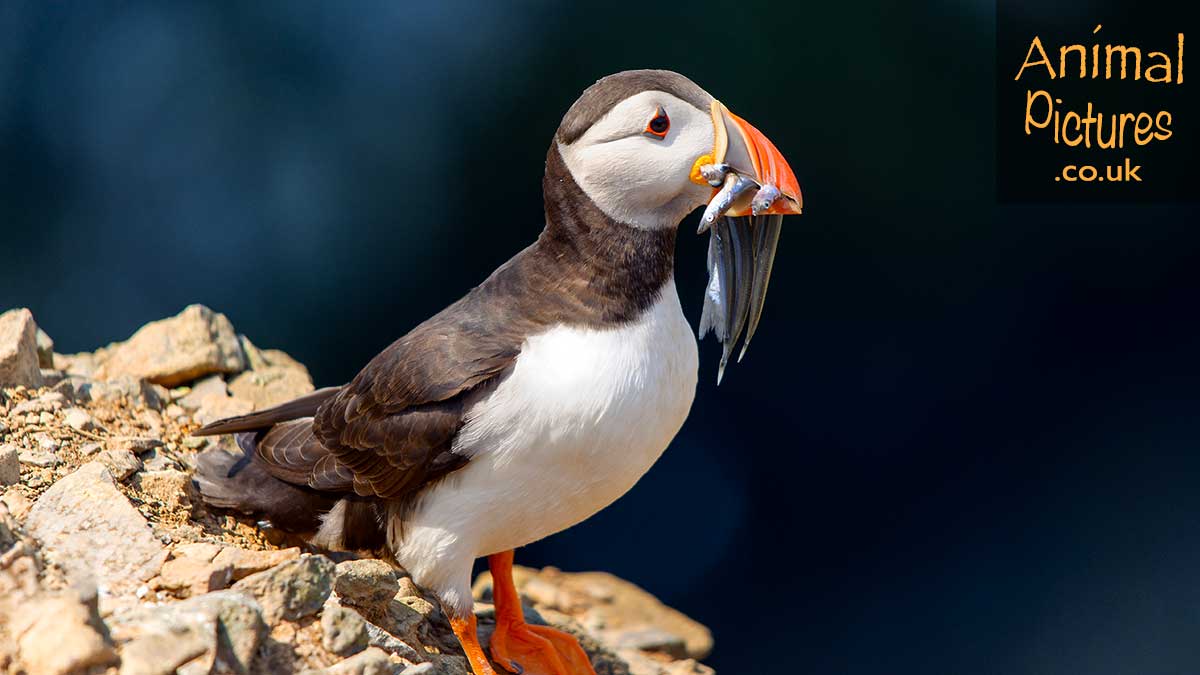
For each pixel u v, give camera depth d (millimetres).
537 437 6004
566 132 6148
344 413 6617
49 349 8398
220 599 5109
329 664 5277
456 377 6074
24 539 5395
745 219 6574
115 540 5551
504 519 6258
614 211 6105
